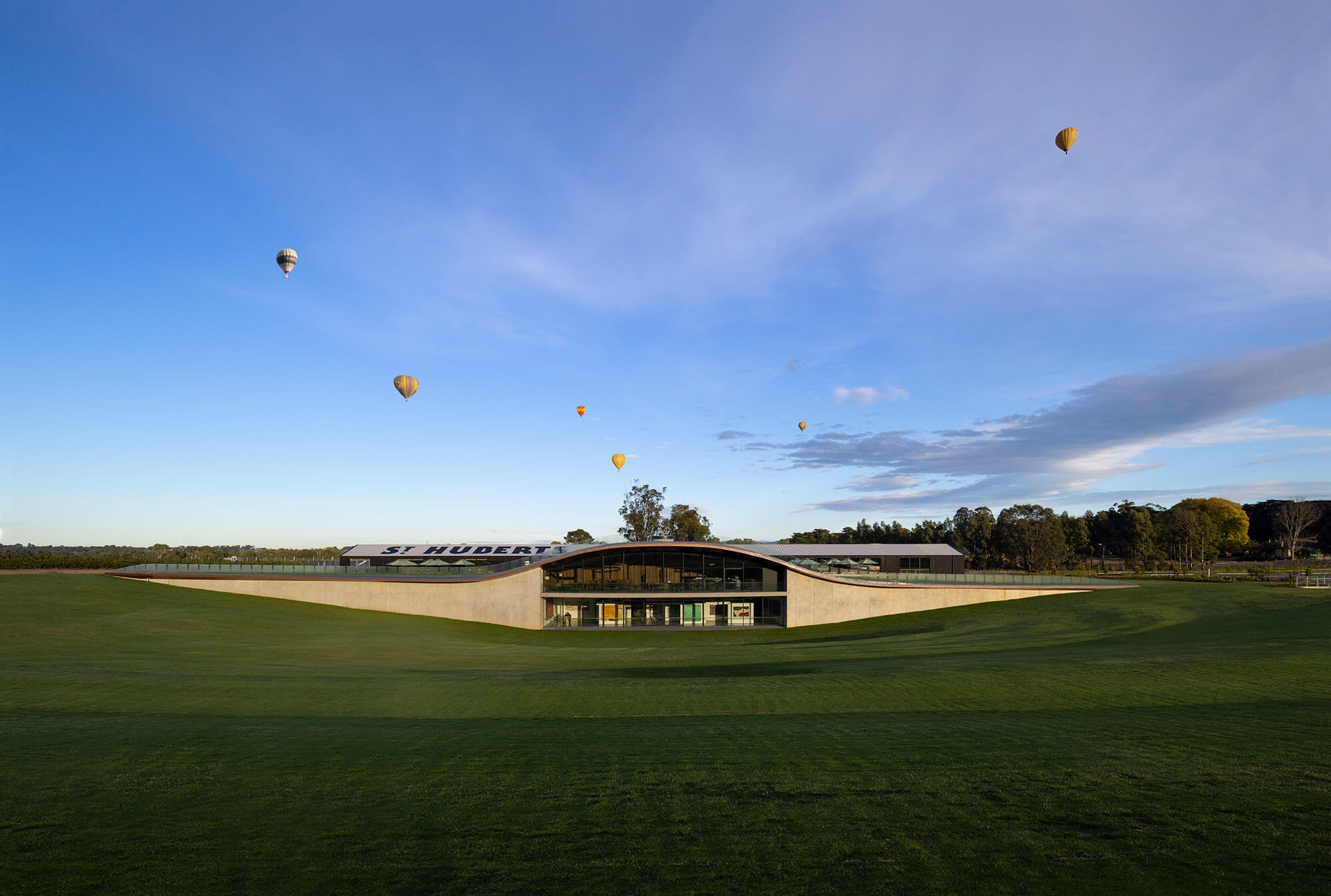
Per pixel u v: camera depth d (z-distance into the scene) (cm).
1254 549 12444
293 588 5541
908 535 14475
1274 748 1276
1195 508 12538
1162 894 725
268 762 1231
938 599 5800
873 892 735
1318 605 4306
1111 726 1475
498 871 790
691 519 10450
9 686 1994
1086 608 4925
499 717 1741
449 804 1015
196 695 1933
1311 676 2050
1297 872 770
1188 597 5050
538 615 5616
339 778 1145
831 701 1928
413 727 1552
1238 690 1897
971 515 13488
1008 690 2008
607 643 4853
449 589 5612
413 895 732
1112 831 889
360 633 4544
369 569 5978
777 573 5762
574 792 1067
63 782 1109
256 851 847
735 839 879
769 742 1379
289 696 1961
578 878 773
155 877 773
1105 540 11519
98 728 1473
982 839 870
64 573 5747
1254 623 3750
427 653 3516
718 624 5741
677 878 771
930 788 1073
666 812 980
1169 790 1042
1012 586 5800
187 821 948
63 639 3478
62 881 760
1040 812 960
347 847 860
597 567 5747
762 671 2650
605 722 1641
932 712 1736
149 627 4066
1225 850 827
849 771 1169
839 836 886
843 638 4681
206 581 5525
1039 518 10788
